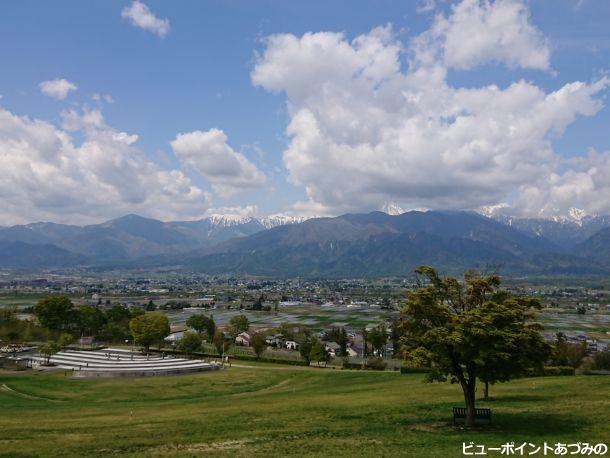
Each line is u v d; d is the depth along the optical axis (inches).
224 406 2338.8
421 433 1470.2
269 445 1382.9
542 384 2465.6
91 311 6653.5
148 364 4318.4
